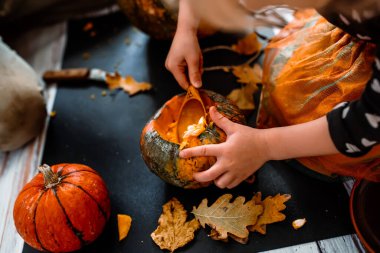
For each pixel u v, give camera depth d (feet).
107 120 3.93
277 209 3.01
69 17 4.99
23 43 4.85
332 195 3.12
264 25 3.94
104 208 2.95
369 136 2.25
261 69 4.03
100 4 4.98
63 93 4.23
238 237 2.94
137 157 3.60
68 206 2.77
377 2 2.21
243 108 3.69
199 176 2.77
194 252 2.94
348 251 2.84
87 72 4.25
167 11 3.92
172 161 2.85
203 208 3.05
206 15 2.57
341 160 2.77
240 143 2.66
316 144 2.50
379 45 2.22
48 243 2.82
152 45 4.57
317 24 3.13
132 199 3.32
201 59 3.26
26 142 3.86
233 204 2.99
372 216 2.75
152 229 3.12
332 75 2.79
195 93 3.05
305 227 2.97
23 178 3.63
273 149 2.65
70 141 3.81
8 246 3.20
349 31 2.57
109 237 3.11
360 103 2.24
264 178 3.28
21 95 3.63
